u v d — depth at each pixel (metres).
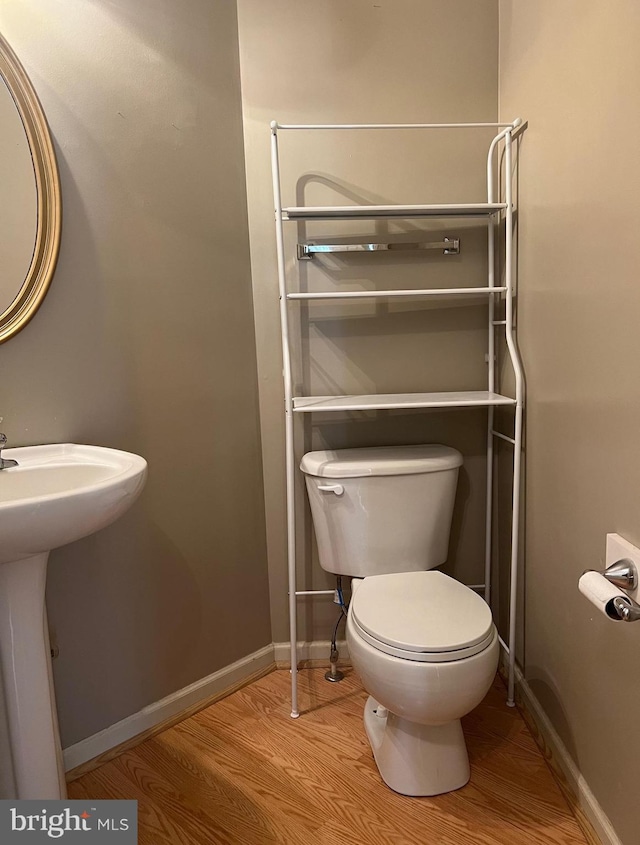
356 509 1.70
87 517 1.07
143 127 1.57
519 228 1.66
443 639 1.31
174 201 1.64
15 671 1.20
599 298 1.21
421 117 1.80
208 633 1.83
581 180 1.27
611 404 1.17
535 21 1.49
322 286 1.85
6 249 1.38
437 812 1.39
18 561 1.14
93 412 1.53
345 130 1.79
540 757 1.56
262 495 1.93
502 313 1.85
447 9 1.76
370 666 1.34
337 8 1.75
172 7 1.60
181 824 1.38
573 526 1.37
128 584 1.63
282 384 1.88
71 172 1.45
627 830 1.16
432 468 1.70
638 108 1.04
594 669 1.29
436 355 1.90
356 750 1.61
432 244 1.81
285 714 1.77
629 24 1.05
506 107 1.73
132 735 1.66
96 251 1.50
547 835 1.32
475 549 1.99
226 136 1.73
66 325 1.47
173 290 1.66
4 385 1.39
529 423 1.63
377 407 1.63
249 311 1.83
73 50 1.44
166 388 1.67
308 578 1.98
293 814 1.40
